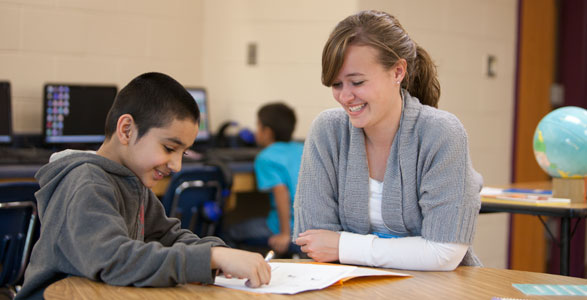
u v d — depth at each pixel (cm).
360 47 138
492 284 123
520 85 439
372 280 125
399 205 151
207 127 367
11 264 229
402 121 150
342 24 143
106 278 113
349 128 158
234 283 118
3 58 313
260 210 385
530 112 449
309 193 159
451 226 139
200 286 116
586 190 239
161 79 130
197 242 145
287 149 319
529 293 116
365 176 155
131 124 128
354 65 138
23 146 316
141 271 112
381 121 150
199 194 290
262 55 368
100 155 130
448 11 387
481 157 418
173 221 151
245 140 367
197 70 384
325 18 353
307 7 356
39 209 125
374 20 143
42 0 323
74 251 115
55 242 118
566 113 231
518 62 438
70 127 322
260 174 317
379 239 143
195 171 282
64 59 332
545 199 221
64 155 131
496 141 428
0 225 223
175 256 113
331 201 158
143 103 127
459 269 139
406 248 140
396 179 151
